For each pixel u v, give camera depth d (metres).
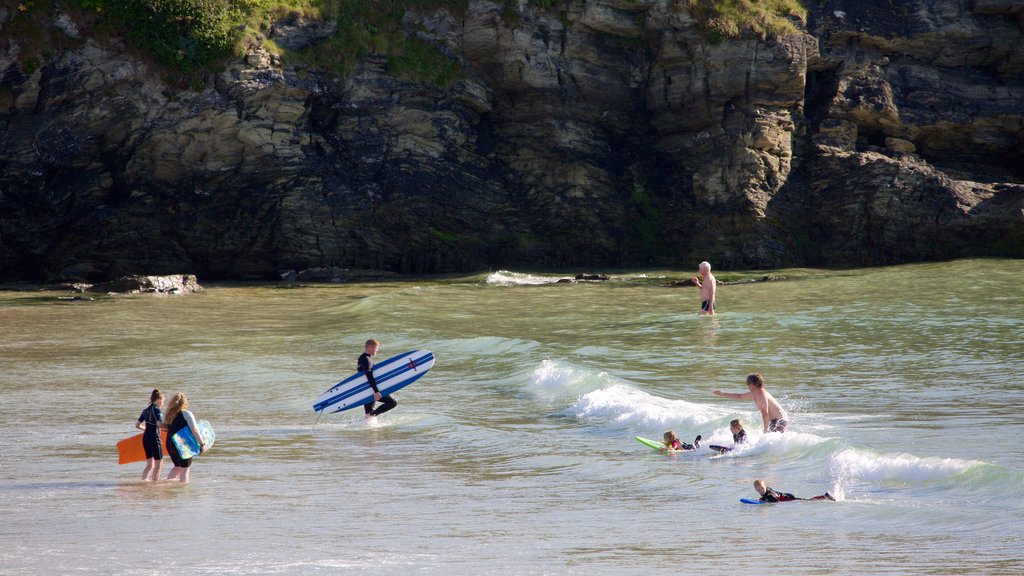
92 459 27.23
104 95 98.62
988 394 35.25
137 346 54.88
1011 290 73.12
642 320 63.97
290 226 106.06
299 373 44.44
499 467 25.92
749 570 15.65
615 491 22.66
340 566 16.17
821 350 48.50
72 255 101.00
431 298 80.19
